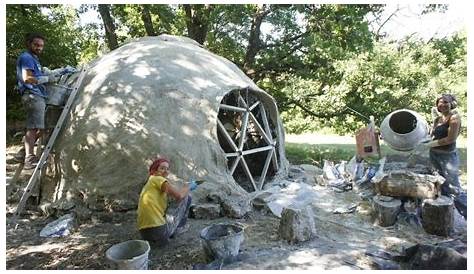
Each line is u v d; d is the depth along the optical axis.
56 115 6.00
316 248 4.30
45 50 11.41
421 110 11.60
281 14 11.59
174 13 12.80
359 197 6.08
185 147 5.45
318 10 10.79
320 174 7.70
